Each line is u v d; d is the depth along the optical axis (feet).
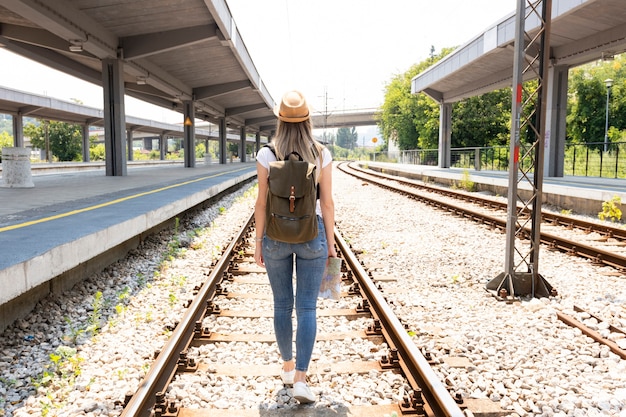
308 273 10.45
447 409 9.36
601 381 12.00
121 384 11.69
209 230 35.81
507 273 19.72
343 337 14.42
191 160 113.60
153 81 84.12
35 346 14.49
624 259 23.73
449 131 123.03
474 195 55.26
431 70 107.96
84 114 167.12
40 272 15.43
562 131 71.46
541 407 10.73
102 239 20.68
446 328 15.53
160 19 59.57
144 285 21.59
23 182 44.88
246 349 13.89
